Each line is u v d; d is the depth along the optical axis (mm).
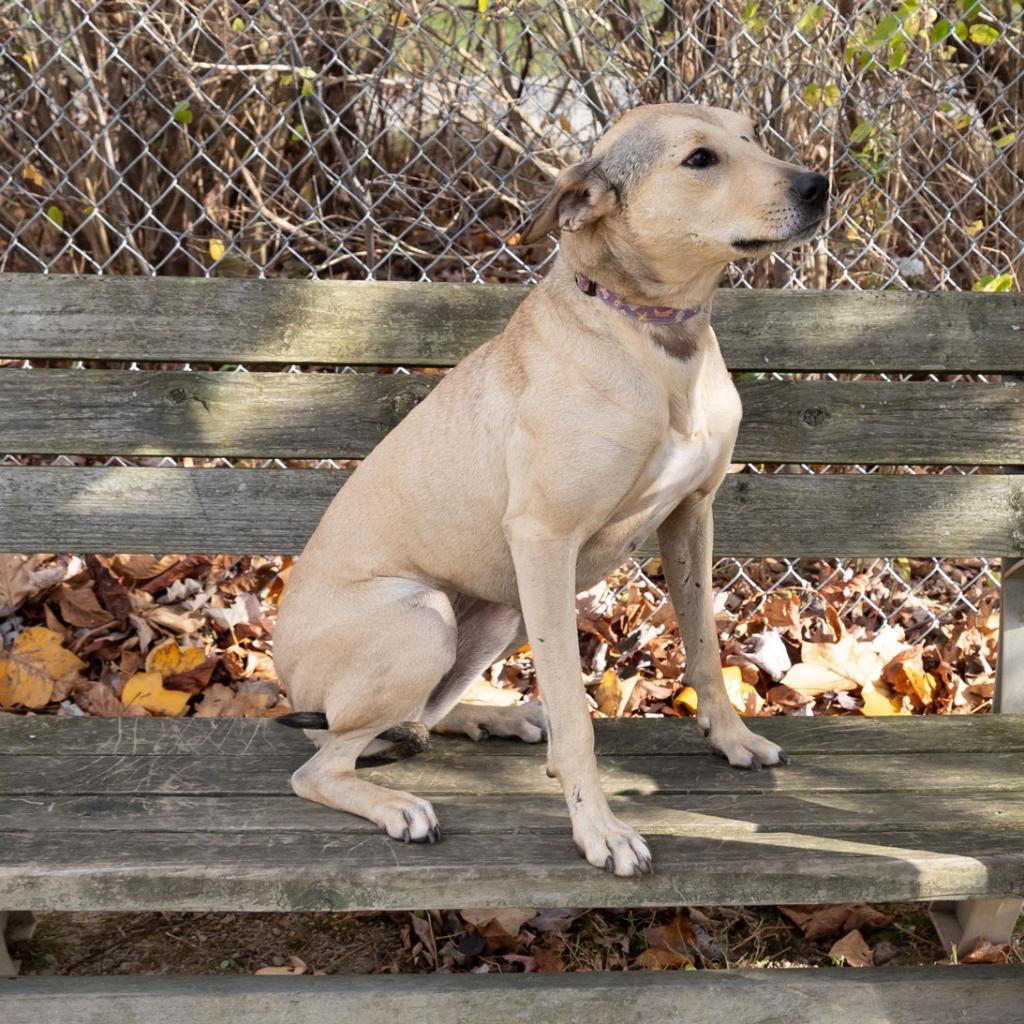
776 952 2623
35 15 3713
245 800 2254
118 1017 2047
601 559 2445
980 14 3633
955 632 3672
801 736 2541
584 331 2240
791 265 3918
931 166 3971
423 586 2406
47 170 4250
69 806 2215
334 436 2812
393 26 3914
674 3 3713
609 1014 2078
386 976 2107
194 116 4273
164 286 2738
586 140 4234
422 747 2422
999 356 2824
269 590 3770
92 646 3389
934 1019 2100
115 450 2777
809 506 2850
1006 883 2014
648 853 1998
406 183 4469
